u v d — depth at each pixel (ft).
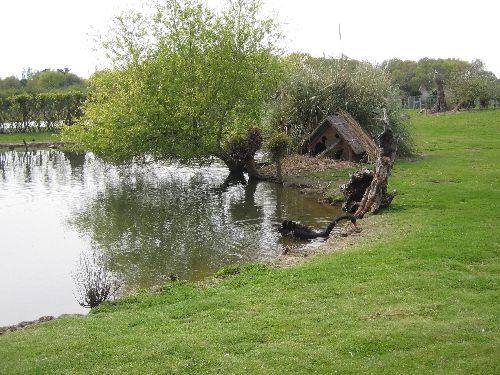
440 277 38.52
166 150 94.48
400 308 33.17
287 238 57.62
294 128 111.14
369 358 27.12
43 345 30.35
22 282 47.01
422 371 25.66
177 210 74.23
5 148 167.63
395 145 64.49
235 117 98.84
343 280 39.24
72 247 57.16
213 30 95.81
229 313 33.96
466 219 55.26
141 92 92.38
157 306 37.04
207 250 54.13
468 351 27.35
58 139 182.09
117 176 109.60
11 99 200.64
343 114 106.22
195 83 93.76
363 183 67.10
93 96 115.44
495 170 85.97
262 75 101.86
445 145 121.70
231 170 102.32
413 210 61.26
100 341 30.40
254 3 99.76
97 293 39.75
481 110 212.43
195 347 28.89
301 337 29.81
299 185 88.02
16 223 68.80
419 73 328.70
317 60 121.08
